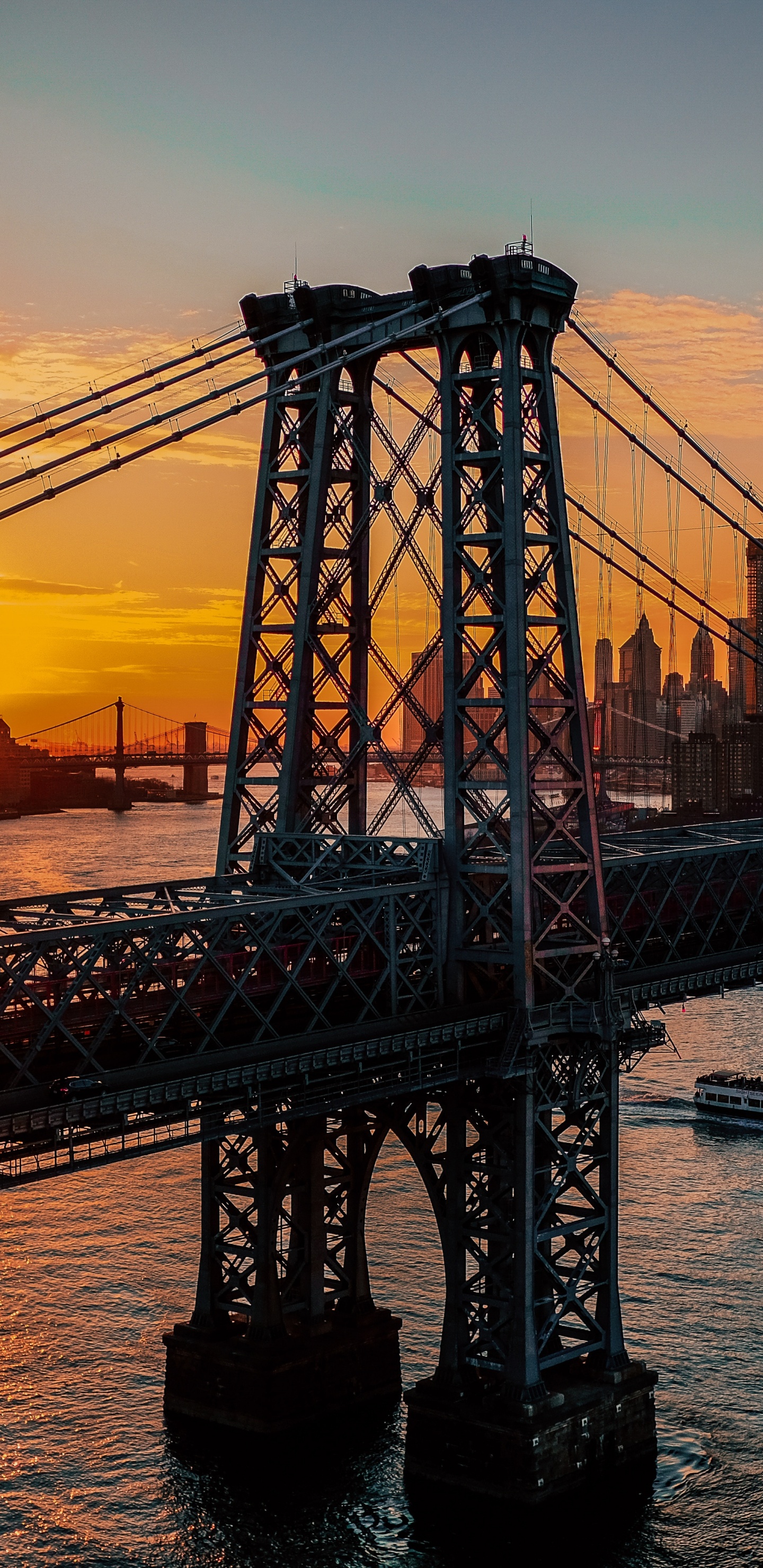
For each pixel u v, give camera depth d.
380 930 83.94
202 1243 90.06
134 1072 70.50
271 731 93.50
